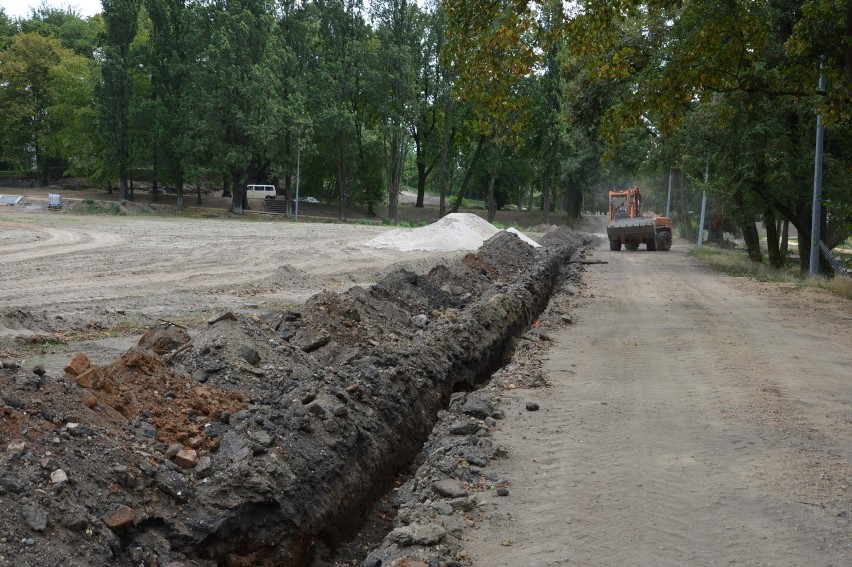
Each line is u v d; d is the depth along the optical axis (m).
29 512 3.96
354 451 6.31
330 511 5.62
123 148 55.38
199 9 54.06
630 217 41.00
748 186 25.77
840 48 18.27
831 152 24.92
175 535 4.57
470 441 6.61
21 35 66.94
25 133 66.69
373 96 57.56
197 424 5.94
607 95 26.25
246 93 51.97
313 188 70.12
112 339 10.73
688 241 59.28
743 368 10.13
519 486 5.63
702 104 24.11
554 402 8.11
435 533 4.66
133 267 21.06
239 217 54.56
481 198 102.69
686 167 29.16
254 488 5.04
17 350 9.57
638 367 10.08
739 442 6.79
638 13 20.39
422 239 32.44
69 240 28.69
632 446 6.62
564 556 4.46
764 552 4.55
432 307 13.81
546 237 39.62
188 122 52.94
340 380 7.69
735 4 16.23
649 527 4.89
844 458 6.38
